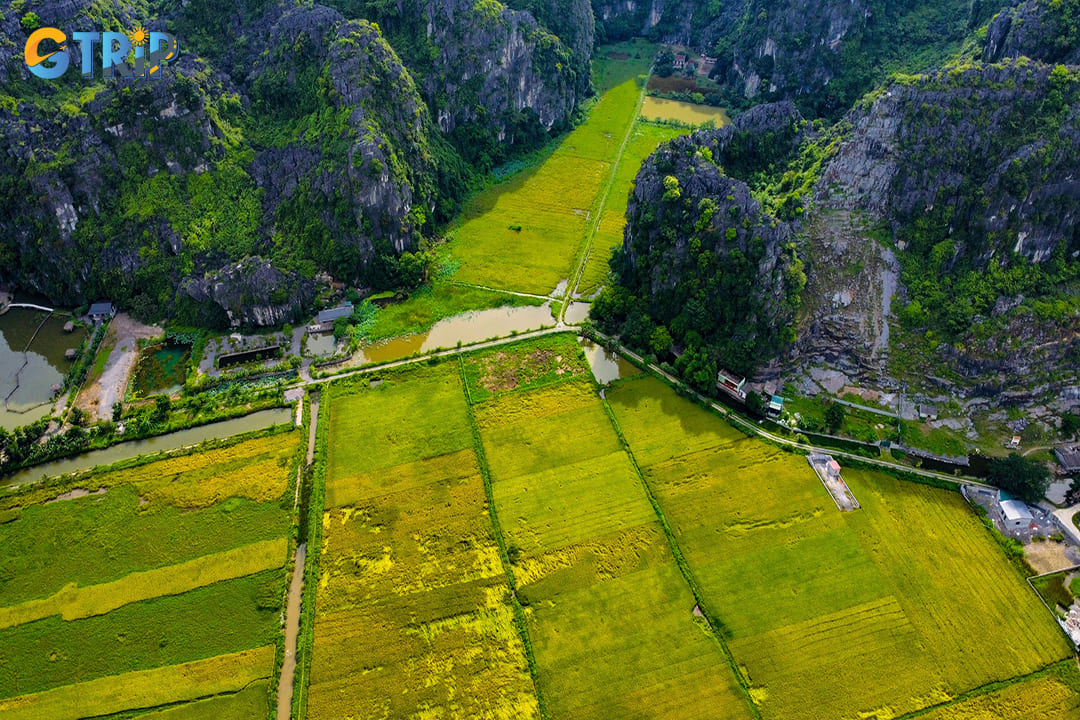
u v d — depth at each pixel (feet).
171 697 195.42
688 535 232.32
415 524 237.25
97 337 311.47
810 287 290.35
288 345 309.83
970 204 279.90
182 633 209.77
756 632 205.67
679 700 191.11
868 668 196.34
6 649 207.82
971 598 211.41
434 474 254.47
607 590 217.36
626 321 312.09
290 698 195.42
